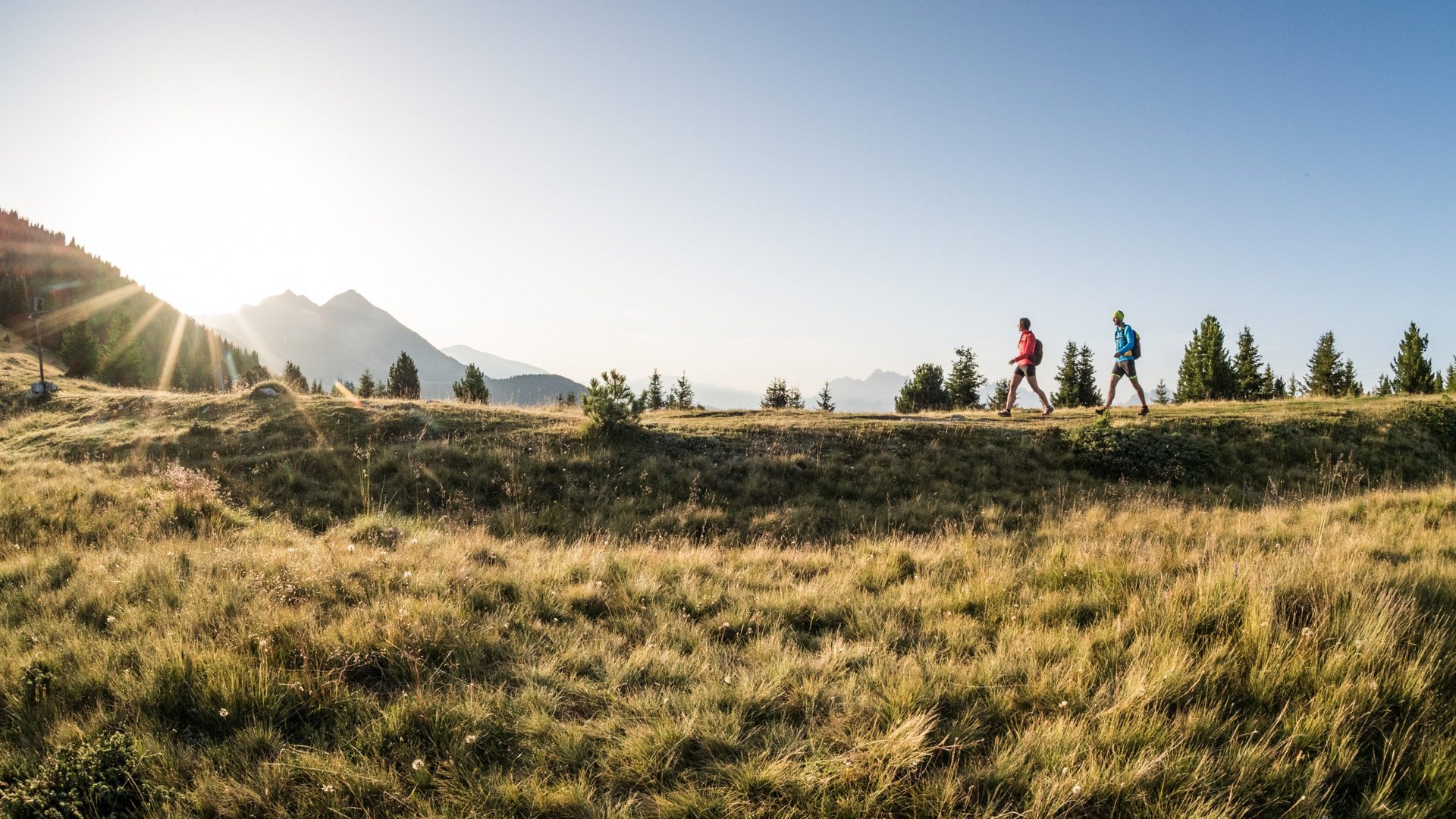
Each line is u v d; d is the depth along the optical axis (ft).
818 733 13.60
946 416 71.20
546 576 24.62
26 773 12.30
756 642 18.70
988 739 13.47
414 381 208.03
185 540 31.37
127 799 11.90
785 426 61.77
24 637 18.48
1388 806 10.90
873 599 22.04
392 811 11.50
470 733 13.57
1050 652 16.67
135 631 18.60
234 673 15.08
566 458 52.42
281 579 22.35
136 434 59.77
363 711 14.57
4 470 48.34
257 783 12.13
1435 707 13.23
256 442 56.59
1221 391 162.30
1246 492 47.52
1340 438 57.72
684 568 26.35
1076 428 57.77
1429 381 158.51
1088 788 11.42
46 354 255.09
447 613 19.72
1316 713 13.12
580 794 11.73
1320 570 19.20
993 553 28.45
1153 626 17.63
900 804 11.48
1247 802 11.19
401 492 47.01
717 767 12.60
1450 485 43.83
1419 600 17.67
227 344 579.48
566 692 15.75
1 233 545.44
